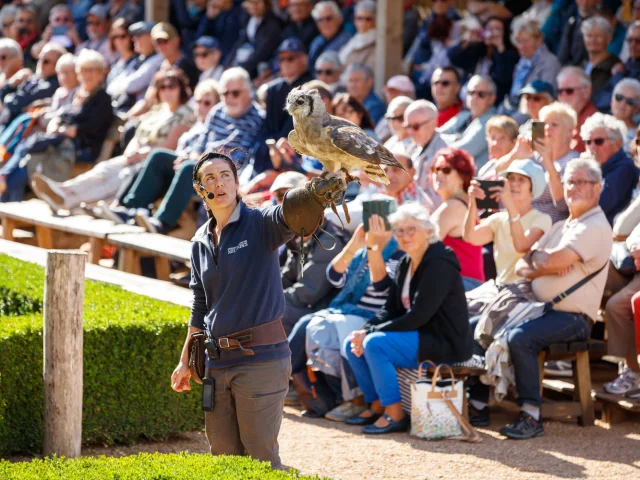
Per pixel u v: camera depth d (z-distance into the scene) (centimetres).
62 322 1262
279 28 2786
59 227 2355
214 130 2341
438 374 1448
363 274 1611
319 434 1470
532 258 1512
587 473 1284
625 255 1623
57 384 1268
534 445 1405
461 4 2933
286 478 914
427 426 1428
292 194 978
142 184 2375
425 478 1267
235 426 1059
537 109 2022
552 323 1473
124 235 2194
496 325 1524
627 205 1728
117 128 2847
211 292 1041
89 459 987
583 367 1507
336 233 1677
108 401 1370
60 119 2811
